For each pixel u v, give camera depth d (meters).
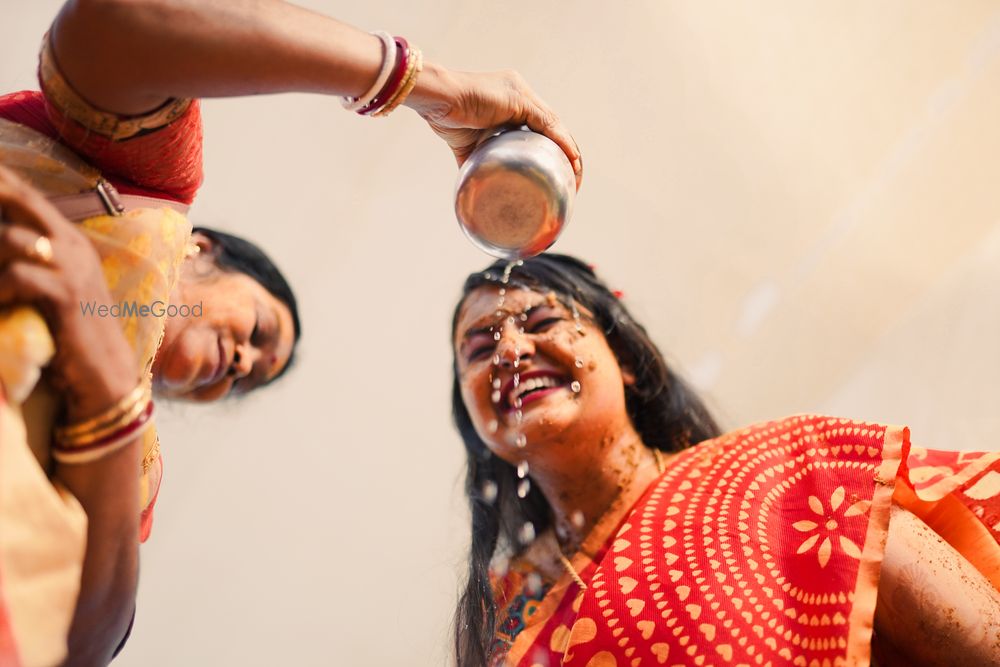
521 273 2.15
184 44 1.07
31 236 0.97
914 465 1.76
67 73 1.09
